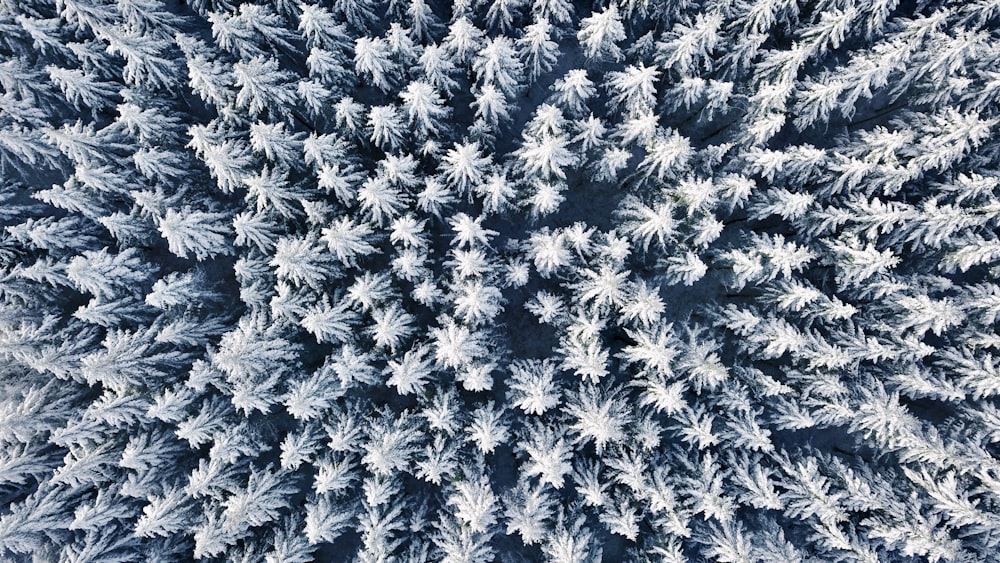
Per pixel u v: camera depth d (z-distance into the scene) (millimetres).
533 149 14422
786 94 14859
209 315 15703
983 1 15773
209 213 14688
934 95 16094
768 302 15984
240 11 15297
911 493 15203
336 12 16047
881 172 15422
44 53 15070
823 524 15086
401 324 14656
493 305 15422
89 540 14180
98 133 14672
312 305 15148
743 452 15430
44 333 14859
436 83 15523
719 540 14461
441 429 15297
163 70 15258
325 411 15484
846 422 16016
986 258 14992
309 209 14211
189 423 14023
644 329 15344
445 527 15281
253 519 14094
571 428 15172
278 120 15750
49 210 15953
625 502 14836
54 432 13945
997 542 14734
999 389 14992
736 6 15844
